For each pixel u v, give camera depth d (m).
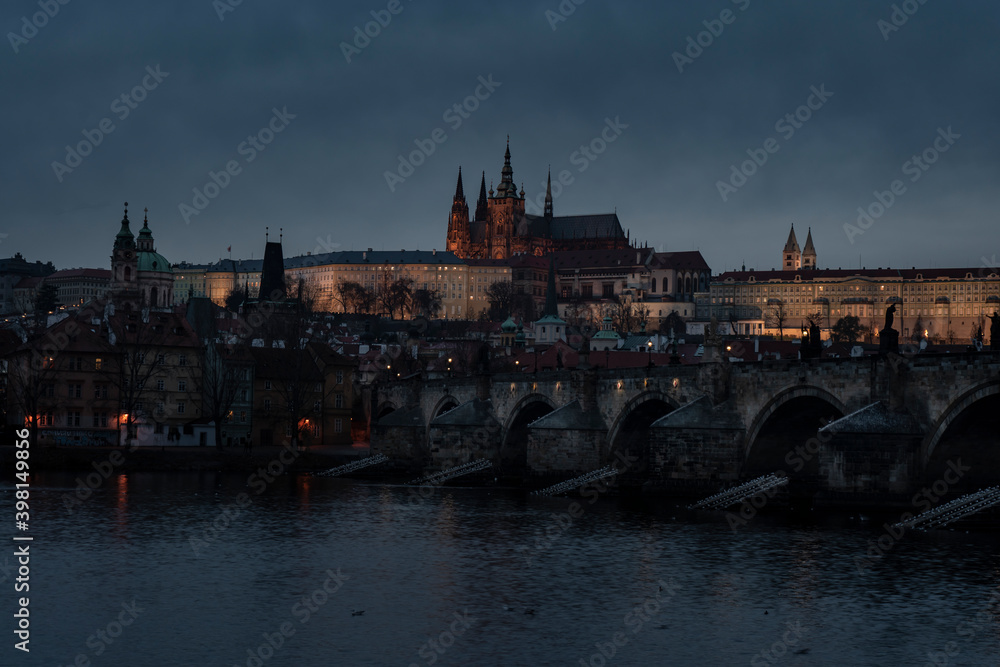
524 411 195.62
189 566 112.88
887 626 91.00
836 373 134.62
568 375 181.38
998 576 105.62
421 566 113.19
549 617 94.38
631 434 174.75
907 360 126.81
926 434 124.75
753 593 101.12
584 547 121.75
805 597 99.44
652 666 82.44
